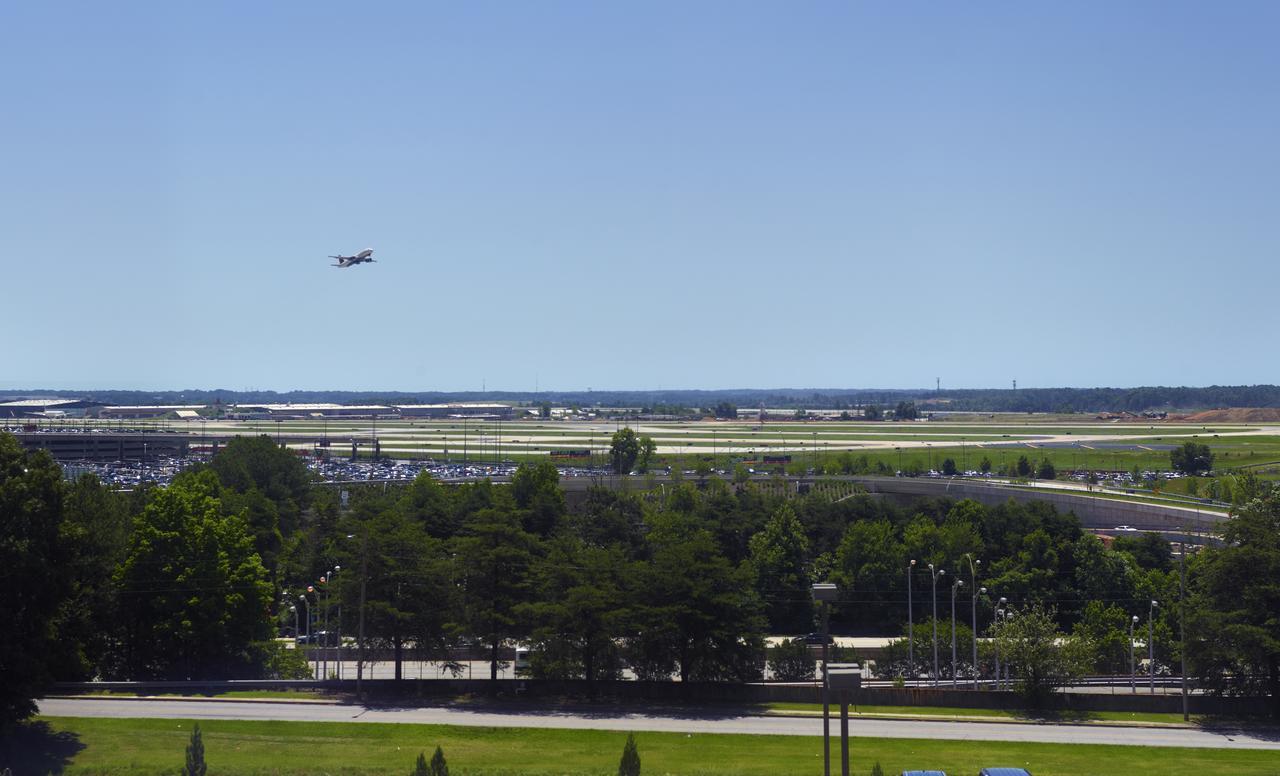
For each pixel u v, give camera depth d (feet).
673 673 376.07
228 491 552.82
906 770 272.10
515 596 375.25
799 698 353.51
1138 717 338.34
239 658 388.78
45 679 285.64
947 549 520.42
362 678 379.76
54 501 294.66
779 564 515.09
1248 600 341.00
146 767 265.13
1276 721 333.21
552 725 316.19
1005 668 385.29
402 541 373.40
